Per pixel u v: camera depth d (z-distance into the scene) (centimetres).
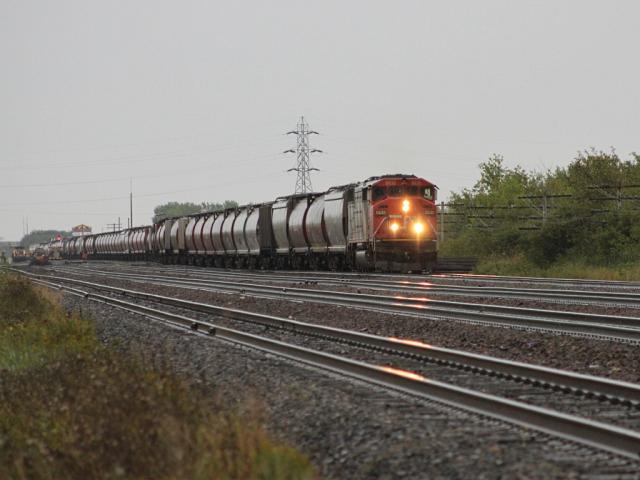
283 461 2492
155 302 10638
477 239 17625
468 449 2912
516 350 5534
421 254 14600
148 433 2892
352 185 15662
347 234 15662
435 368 4834
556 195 16050
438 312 7631
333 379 4459
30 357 5078
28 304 9294
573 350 5338
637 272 12400
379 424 3281
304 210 17850
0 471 2927
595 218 14912
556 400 3828
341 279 13462
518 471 2633
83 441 2908
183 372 4738
